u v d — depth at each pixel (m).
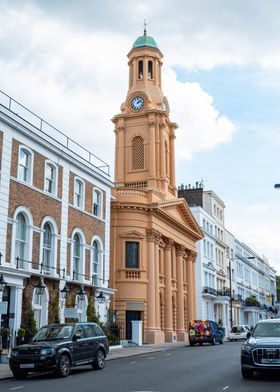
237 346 36.22
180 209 49.25
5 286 23.98
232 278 74.44
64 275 29.00
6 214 24.36
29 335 24.56
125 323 39.78
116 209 41.31
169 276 45.03
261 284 98.62
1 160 24.31
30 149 26.91
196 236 53.25
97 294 32.78
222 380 14.76
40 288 26.20
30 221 26.33
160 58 52.44
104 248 34.56
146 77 50.75
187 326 49.78
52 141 28.78
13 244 24.78
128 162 48.56
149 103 49.12
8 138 25.00
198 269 57.78
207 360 22.34
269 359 14.62
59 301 28.12
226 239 73.12
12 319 24.03
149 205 42.09
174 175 51.12
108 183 35.78
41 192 27.56
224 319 64.06
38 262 26.78
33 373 18.58
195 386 13.50
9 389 13.88
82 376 17.00
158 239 42.88
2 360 21.77
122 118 49.44
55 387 14.03
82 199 32.22
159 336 40.81
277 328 16.22
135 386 13.68
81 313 30.88
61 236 29.17
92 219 33.25
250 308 77.56
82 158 31.97
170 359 23.58
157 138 48.38
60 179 29.69
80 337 18.44
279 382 14.24
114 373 17.55
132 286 40.34
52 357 16.75
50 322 26.92
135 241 41.38
